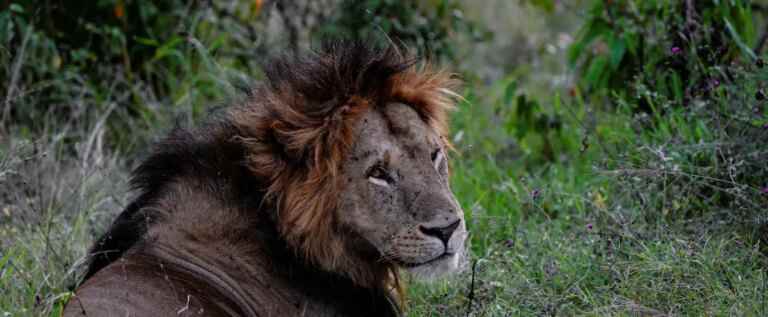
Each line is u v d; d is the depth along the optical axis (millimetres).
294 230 7992
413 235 7895
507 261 9680
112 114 13664
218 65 13039
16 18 13062
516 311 8883
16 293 9000
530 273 9633
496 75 17750
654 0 12031
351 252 8180
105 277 7617
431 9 15328
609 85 12570
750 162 10023
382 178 7977
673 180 10234
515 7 20672
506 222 10781
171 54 13922
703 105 10750
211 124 8531
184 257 8023
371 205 7945
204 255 8078
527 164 13117
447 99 8836
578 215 10586
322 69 8094
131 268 7727
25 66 13750
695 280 8648
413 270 8094
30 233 10406
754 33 12445
